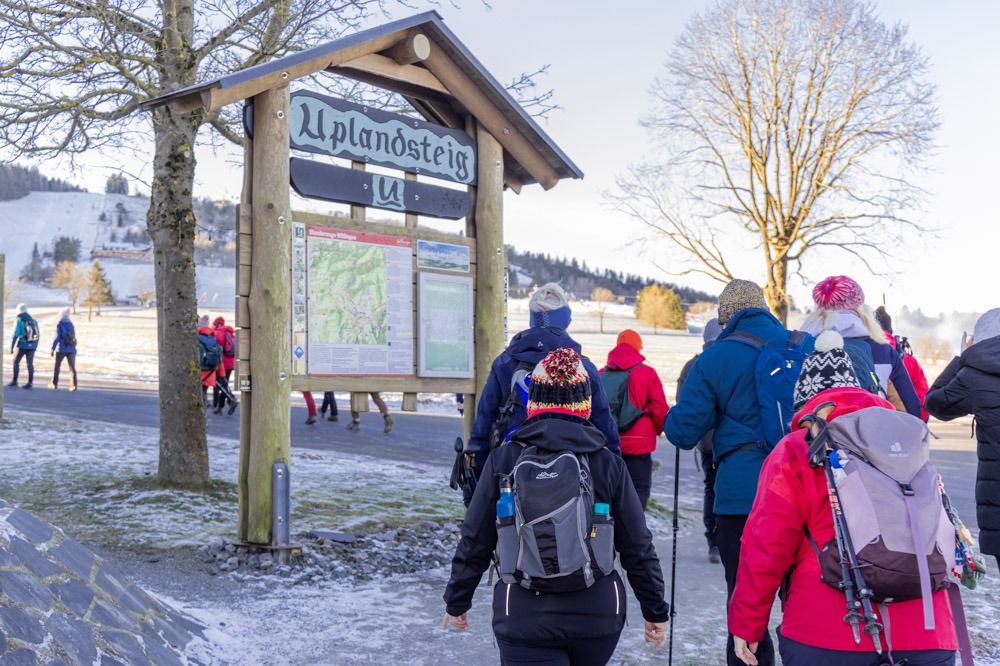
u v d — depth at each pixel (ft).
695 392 13.51
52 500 26.17
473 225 26.03
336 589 19.35
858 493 7.80
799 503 8.20
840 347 9.12
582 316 370.12
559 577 9.04
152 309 355.36
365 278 22.72
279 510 20.80
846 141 83.46
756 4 84.12
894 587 7.55
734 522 13.30
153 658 12.53
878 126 82.84
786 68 83.92
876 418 8.05
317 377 21.65
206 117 29.30
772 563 8.18
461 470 14.75
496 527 9.59
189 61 28.14
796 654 8.06
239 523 21.33
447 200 24.91
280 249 20.80
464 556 9.77
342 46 21.65
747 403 13.26
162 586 18.38
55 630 10.93
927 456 8.01
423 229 24.36
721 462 13.55
